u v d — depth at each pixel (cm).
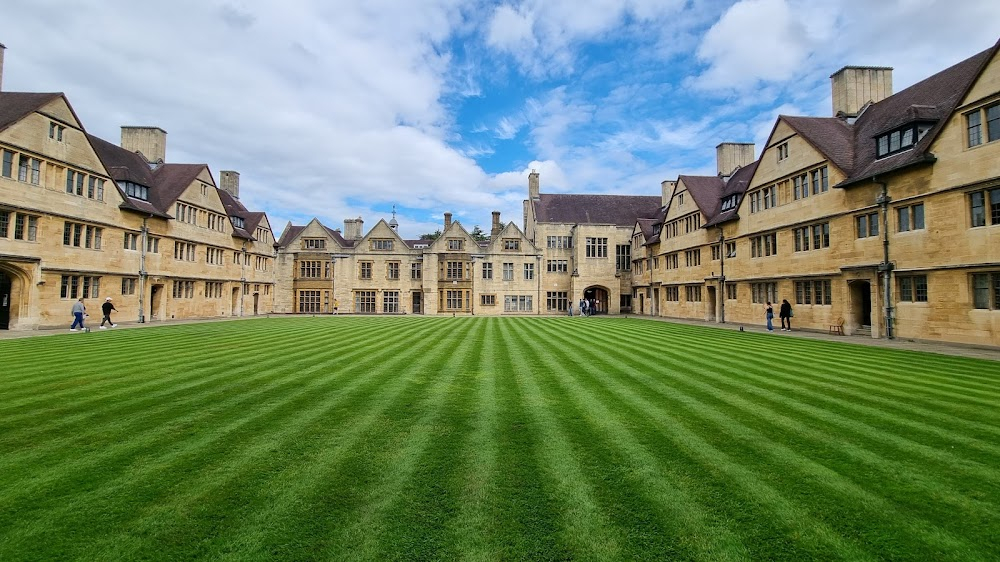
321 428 648
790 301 2447
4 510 417
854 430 640
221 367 1117
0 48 2375
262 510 421
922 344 1662
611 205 5203
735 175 3428
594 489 463
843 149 2217
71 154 2453
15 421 671
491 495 451
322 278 4753
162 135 3644
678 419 689
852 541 374
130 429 639
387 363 1190
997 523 399
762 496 448
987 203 1526
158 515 412
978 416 709
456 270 4697
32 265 2227
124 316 2833
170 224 3225
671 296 3859
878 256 1914
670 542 373
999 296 1502
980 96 1524
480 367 1135
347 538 379
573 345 1597
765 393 856
